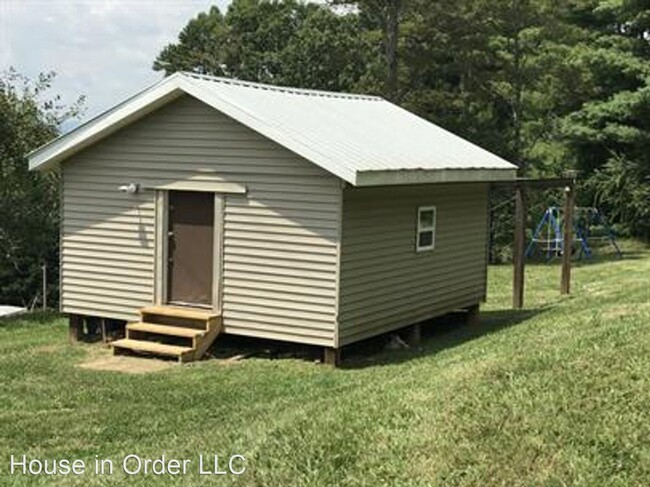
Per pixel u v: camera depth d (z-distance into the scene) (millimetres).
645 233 30438
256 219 12328
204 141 12633
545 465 6043
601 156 31281
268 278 12289
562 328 10523
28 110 18750
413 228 13602
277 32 38719
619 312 11188
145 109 12766
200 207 12875
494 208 27422
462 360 9719
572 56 30031
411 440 6652
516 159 29125
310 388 10398
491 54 28859
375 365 12086
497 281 22031
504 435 6500
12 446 8469
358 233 12164
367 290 12461
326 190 11773
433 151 14148
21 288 22500
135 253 13398
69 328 14422
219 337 13469
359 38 29672
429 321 16047
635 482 5773
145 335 13094
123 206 13438
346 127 13578
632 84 30234
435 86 31484
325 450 6660
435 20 27031
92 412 9633
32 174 19109
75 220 13852
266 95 13750
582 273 23094
